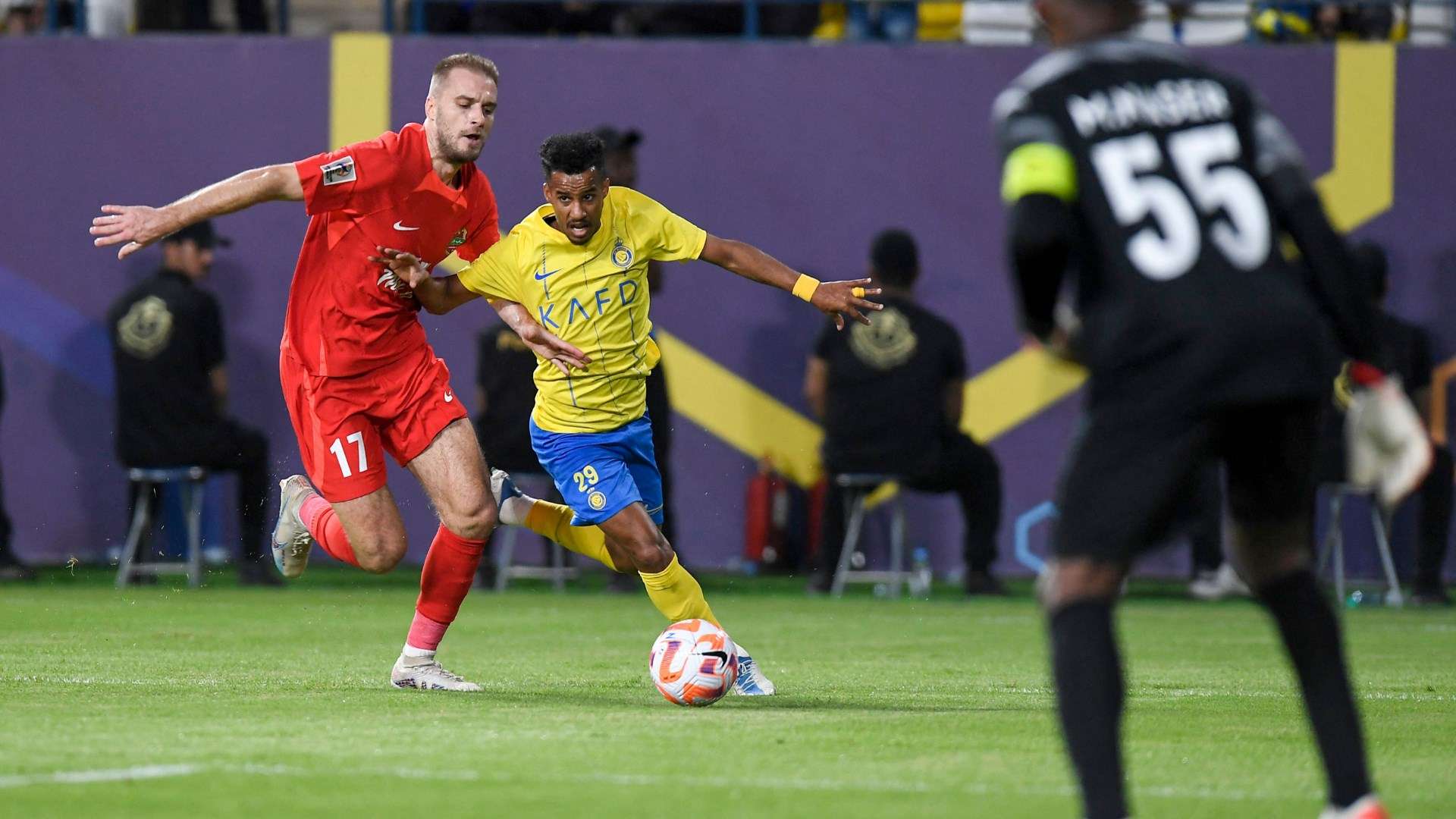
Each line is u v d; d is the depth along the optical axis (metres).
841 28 49.97
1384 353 11.48
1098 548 10.73
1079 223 11.08
